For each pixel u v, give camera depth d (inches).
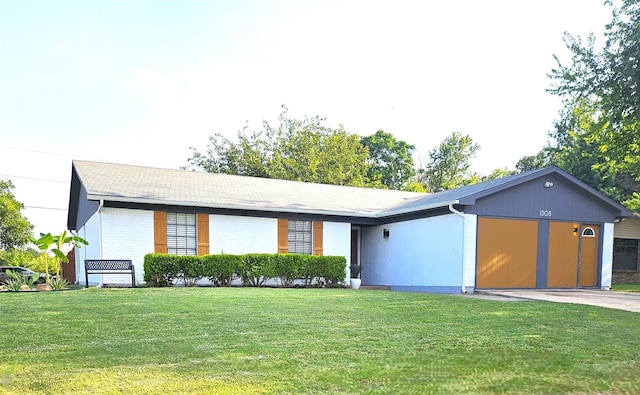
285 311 255.0
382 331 198.5
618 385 126.7
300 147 1315.2
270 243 561.6
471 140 1748.3
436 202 494.3
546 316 255.3
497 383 125.6
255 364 139.0
